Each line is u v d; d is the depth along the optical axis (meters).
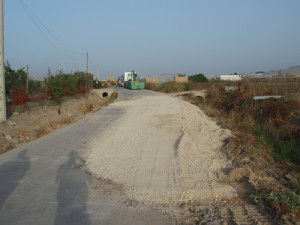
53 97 17.38
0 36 10.92
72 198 5.43
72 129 12.69
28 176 6.68
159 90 44.88
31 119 12.98
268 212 4.48
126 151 8.54
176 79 55.34
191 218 4.59
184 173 6.46
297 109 12.79
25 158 8.18
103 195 5.55
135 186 5.91
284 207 4.41
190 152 8.05
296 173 6.20
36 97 15.23
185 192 5.45
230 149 8.06
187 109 18.09
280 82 18.41
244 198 5.10
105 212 4.85
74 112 17.89
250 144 8.49
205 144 8.91
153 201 5.22
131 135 10.75
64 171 7.00
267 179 5.69
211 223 4.36
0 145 9.52
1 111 11.15
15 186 6.06
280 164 6.97
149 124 13.00
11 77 13.84
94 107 22.61
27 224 4.46
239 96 17.52
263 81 20.08
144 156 7.98
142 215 4.73
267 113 12.93
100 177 6.52
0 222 4.53
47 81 17.02
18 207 5.06
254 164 6.65
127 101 25.81
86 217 4.68
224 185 5.64
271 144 9.00
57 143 9.96
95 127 13.01
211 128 11.37
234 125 12.25
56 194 5.62
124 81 61.91
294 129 10.21
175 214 4.74
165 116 15.30
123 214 4.77
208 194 5.31
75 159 7.98
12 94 13.11
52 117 14.78
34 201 5.30
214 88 26.23
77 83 23.64
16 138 10.58
